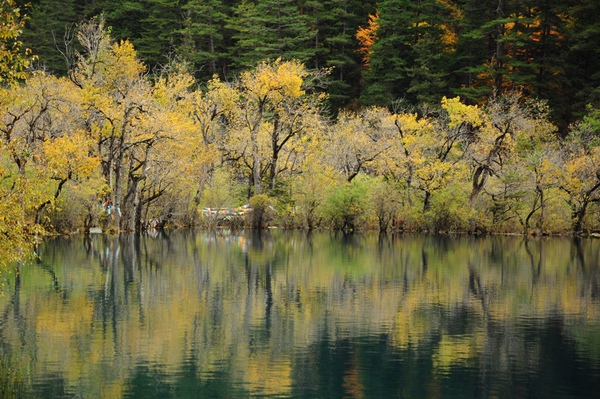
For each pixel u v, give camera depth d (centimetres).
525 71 8725
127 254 4134
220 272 3372
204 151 5797
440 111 7631
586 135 6825
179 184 5903
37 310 2361
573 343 1994
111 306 2452
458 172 6219
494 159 6191
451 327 2189
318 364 1770
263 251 4459
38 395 1514
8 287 2836
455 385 1617
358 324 2219
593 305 2575
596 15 8681
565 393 1564
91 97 5156
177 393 1541
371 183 6400
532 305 2575
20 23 1803
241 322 2227
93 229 5659
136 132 5288
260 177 6384
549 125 7100
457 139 6431
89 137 5172
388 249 4691
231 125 6469
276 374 1684
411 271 3497
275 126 6212
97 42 6334
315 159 6494
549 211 6275
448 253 4459
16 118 4181
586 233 6444
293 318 2295
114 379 1628
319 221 6750
